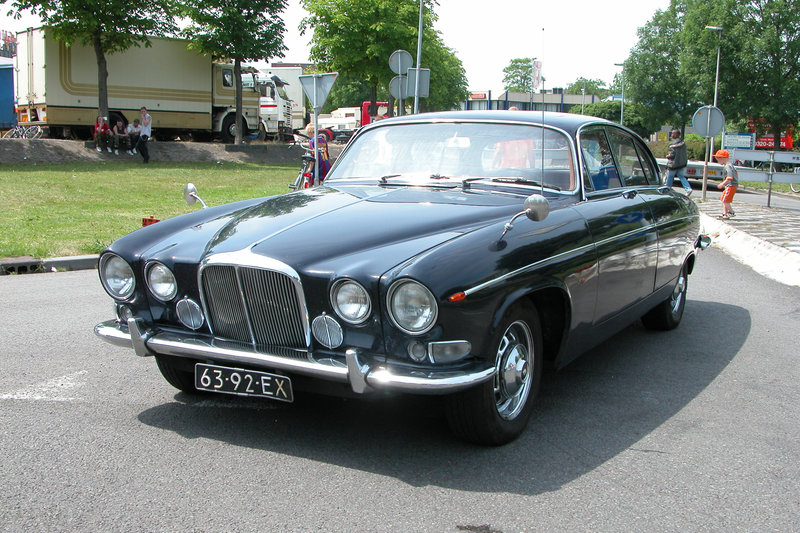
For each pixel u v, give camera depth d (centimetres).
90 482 314
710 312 691
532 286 346
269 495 304
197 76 2788
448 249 320
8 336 556
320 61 3109
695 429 391
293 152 2908
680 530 282
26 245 943
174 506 293
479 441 352
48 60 2456
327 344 324
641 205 490
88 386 444
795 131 5197
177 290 360
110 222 1186
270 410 405
